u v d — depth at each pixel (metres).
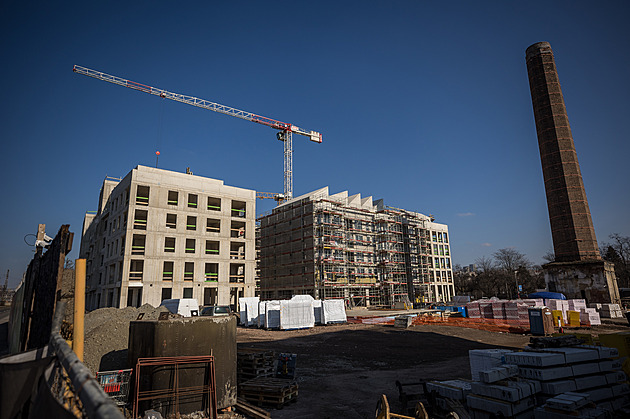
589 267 43.56
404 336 23.94
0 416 2.56
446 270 91.19
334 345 20.08
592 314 28.47
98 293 48.53
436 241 91.00
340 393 10.21
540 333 23.58
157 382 7.11
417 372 13.05
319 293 59.00
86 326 11.47
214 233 44.59
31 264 9.23
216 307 24.94
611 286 44.09
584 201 47.69
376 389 10.62
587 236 46.44
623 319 33.56
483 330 26.97
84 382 1.92
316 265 59.75
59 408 1.95
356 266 66.19
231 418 7.51
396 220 75.94
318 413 8.46
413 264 76.31
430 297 77.88
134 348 7.40
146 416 6.73
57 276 5.46
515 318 29.78
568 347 8.37
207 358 7.49
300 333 25.95
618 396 7.62
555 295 34.03
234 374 8.09
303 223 63.41
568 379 7.34
